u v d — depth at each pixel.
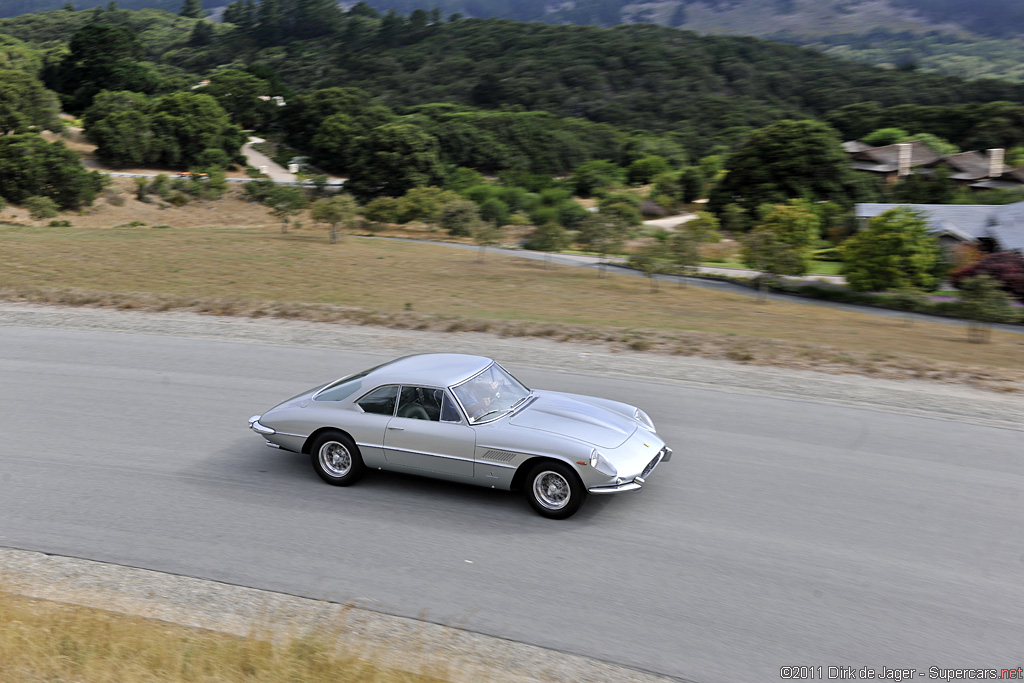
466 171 125.56
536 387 12.38
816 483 8.19
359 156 112.88
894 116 130.62
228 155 122.50
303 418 8.25
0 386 12.52
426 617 5.82
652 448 7.56
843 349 16.47
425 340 16.53
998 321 26.05
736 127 168.38
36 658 4.94
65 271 31.30
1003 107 119.06
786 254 39.00
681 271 42.41
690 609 5.88
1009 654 5.27
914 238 38.38
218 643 5.21
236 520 7.53
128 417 10.82
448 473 7.68
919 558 6.54
